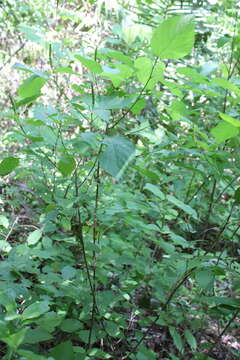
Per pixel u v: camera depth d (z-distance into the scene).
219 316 2.00
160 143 2.05
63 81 3.07
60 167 1.52
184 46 1.17
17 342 0.87
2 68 3.91
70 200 1.60
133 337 2.08
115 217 1.77
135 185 2.96
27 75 4.15
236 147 1.92
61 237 1.86
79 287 1.67
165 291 1.90
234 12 2.62
